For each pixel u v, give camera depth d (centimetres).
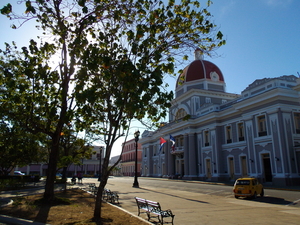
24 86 963
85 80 952
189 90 4119
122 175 7662
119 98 775
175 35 938
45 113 1041
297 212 1035
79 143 2016
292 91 2452
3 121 1742
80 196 1539
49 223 766
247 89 2883
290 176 2280
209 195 1762
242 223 823
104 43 931
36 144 2298
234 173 3056
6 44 1064
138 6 946
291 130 2409
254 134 2703
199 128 3812
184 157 3988
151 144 5772
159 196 1686
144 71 823
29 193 1655
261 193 1608
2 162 2328
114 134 875
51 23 1037
